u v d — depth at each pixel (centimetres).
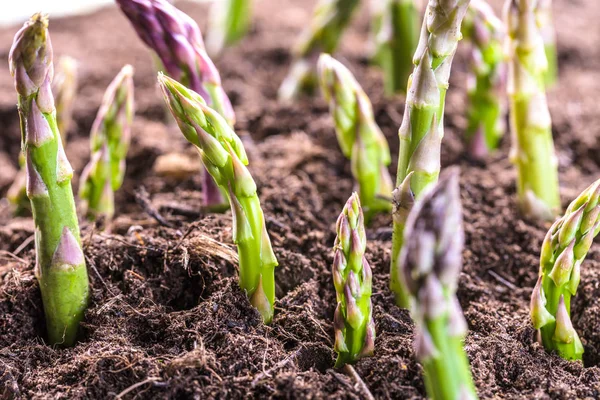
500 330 36
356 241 32
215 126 33
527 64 40
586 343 36
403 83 50
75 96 54
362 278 33
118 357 33
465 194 44
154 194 45
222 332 34
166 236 39
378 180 41
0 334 35
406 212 34
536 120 41
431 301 28
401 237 35
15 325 36
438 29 32
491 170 46
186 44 37
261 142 49
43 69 32
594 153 48
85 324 35
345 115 40
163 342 34
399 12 48
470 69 46
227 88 54
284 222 41
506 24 40
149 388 32
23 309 36
